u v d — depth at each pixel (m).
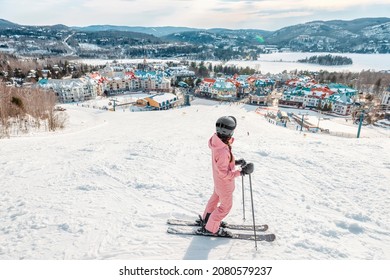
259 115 51.75
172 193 5.14
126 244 3.53
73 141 15.01
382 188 5.19
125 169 6.59
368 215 4.23
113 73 100.06
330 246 3.45
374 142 9.84
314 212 4.41
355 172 6.11
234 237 3.66
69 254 3.33
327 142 9.99
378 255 3.30
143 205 4.65
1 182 5.93
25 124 23.59
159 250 3.41
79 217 4.21
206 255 3.32
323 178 5.84
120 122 36.44
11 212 4.42
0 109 22.88
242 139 12.44
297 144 9.68
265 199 4.92
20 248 3.44
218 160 3.26
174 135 24.06
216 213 3.54
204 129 30.77
